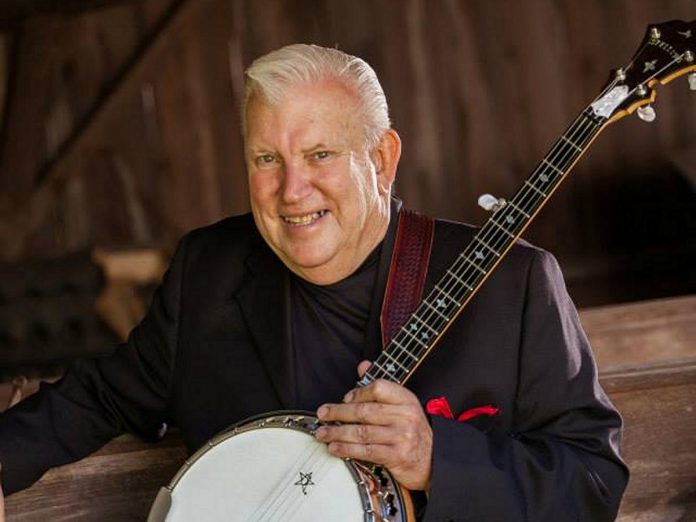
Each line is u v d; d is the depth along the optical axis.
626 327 3.85
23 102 7.23
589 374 2.20
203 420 2.30
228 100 7.56
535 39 7.66
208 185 7.57
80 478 2.50
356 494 1.99
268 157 2.09
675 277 7.51
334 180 2.07
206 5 7.46
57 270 6.38
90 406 2.39
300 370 2.22
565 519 2.07
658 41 2.17
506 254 2.21
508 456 2.08
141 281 6.54
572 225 7.66
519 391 2.19
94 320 6.35
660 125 7.59
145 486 2.51
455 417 2.17
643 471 2.54
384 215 2.20
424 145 7.71
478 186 7.70
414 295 2.19
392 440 1.97
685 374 2.54
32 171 7.30
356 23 7.64
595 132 2.14
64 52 7.21
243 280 2.32
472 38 7.68
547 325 2.19
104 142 7.40
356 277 2.20
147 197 7.51
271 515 2.01
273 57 2.08
